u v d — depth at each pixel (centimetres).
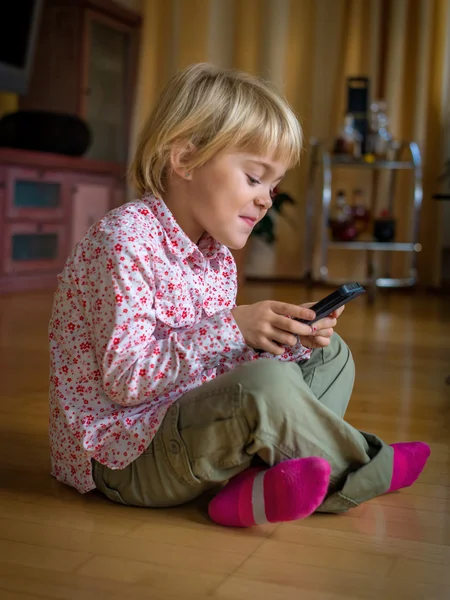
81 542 94
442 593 82
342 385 114
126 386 98
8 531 97
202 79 109
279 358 111
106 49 421
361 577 86
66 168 383
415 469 109
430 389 191
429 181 430
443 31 420
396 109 427
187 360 97
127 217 103
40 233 372
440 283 436
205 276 110
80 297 102
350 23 427
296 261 447
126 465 101
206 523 100
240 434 95
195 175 106
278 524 101
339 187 437
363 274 441
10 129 381
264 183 108
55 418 109
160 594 80
